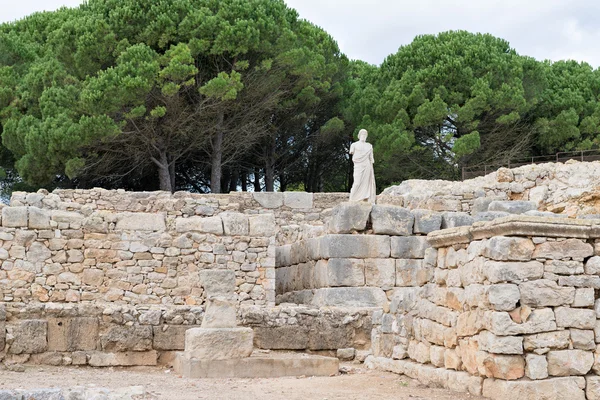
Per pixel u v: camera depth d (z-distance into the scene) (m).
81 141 29.80
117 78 29.52
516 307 9.31
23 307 13.79
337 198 27.48
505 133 38.47
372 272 17.14
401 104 37.62
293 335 14.46
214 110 32.94
